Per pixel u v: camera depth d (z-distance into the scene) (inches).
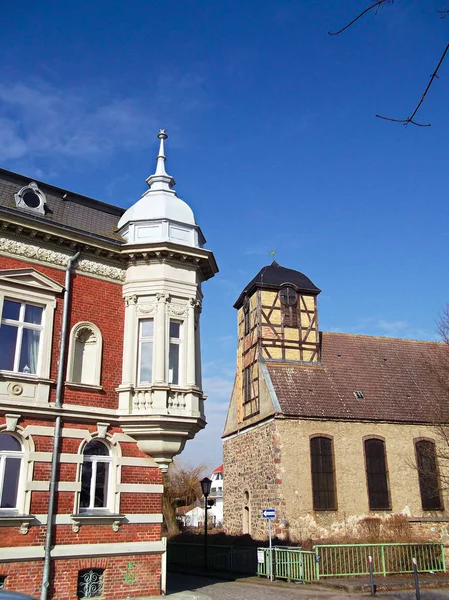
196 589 740.0
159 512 659.4
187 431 669.3
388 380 1311.5
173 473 1996.8
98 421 644.1
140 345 697.0
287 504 1064.8
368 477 1135.6
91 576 599.5
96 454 645.3
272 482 1094.4
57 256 664.4
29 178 690.8
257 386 1249.4
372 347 1411.2
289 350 1289.4
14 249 631.8
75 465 617.9
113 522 623.8
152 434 656.4
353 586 755.4
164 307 696.4
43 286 643.5
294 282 1344.7
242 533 1205.7
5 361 607.8
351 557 852.6
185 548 1221.1
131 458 658.2
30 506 576.7
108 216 760.3
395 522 1101.1
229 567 1039.0
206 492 1040.2
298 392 1194.6
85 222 724.7
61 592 573.3
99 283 695.1
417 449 1190.9
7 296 617.3
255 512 1156.5
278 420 1118.4
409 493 1151.0
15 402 591.2
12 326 620.7
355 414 1175.0
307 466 1101.7
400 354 1413.6
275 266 1387.8
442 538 1097.4
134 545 629.9
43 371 623.2
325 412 1157.1
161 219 725.9
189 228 744.3
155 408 658.2
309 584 807.1
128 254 707.4
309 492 1085.1
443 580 812.0
